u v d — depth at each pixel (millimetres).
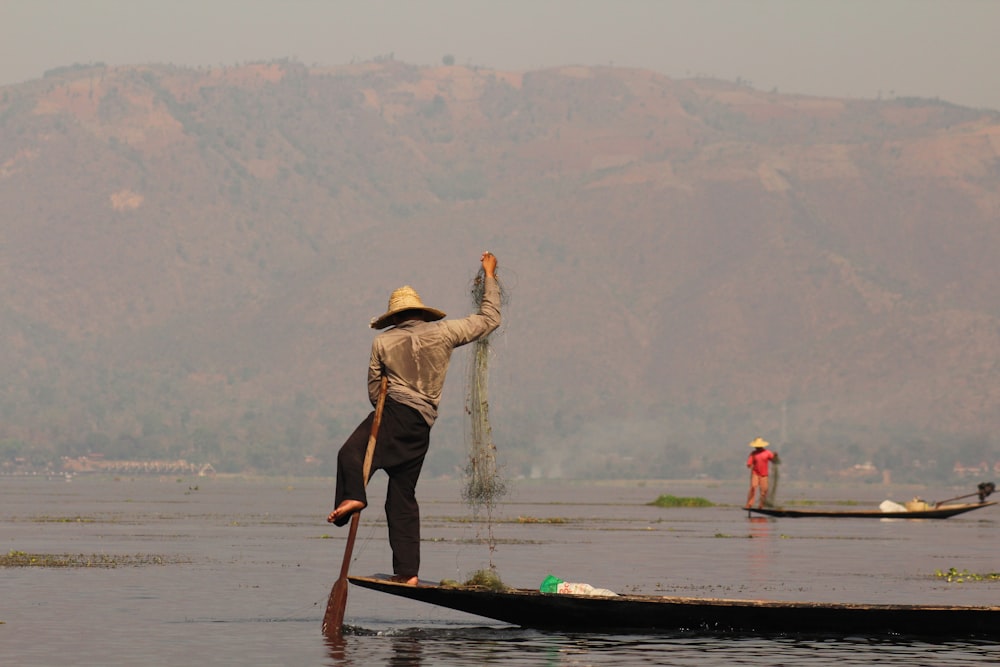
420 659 21250
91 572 36156
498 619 24578
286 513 87375
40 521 71000
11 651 21906
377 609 28328
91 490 181625
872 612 24000
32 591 31000
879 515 85062
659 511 101250
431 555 44188
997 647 22766
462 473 25938
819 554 47219
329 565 40031
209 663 20781
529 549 48469
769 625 24297
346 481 23734
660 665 20812
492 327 24812
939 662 21266
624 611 24422
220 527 65188
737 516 89250
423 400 24031
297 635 23953
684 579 36094
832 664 20984
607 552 47250
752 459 87812
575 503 130500
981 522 79125
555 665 20719
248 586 32781
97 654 21625
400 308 24328
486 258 25312
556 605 24219
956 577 36906
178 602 29031
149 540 52562
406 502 24391
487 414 25812
